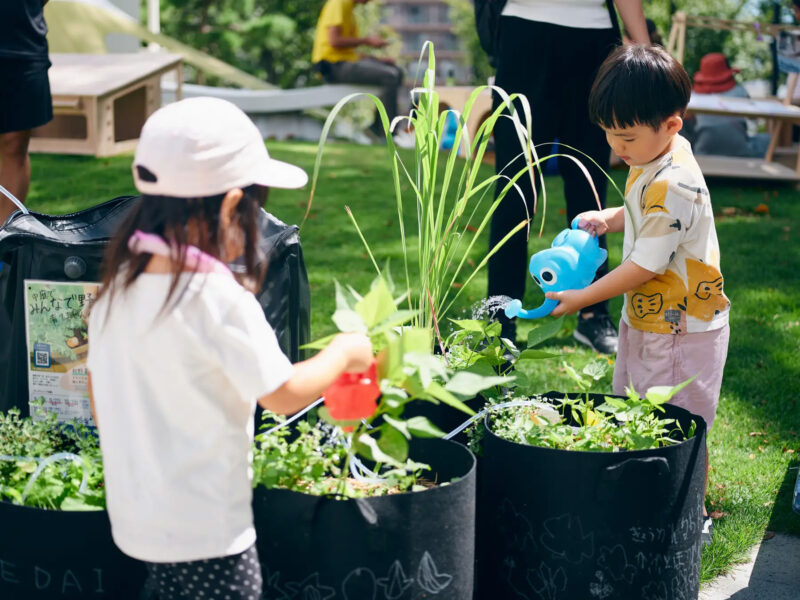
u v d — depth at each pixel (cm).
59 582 178
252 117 1057
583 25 351
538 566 195
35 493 189
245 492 162
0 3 343
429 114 229
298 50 1928
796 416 330
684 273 234
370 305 172
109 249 164
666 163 233
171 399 156
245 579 161
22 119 360
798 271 512
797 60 782
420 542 173
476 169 233
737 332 417
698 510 204
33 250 219
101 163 718
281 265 216
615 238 567
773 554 248
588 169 371
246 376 155
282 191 683
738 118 838
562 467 190
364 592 173
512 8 356
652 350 240
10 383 226
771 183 775
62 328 221
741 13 1476
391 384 175
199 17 1872
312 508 171
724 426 321
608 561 192
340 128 1181
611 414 227
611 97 228
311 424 237
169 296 154
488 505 204
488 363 230
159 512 155
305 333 229
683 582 201
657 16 1455
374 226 591
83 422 223
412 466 189
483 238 560
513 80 359
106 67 787
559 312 238
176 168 155
